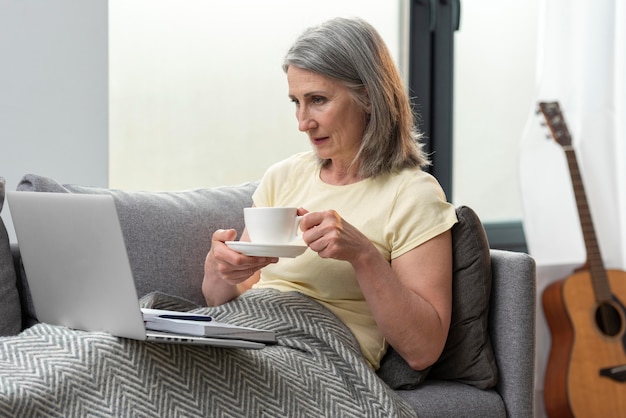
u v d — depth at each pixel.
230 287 2.05
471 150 3.60
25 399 1.54
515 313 1.99
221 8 3.07
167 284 2.20
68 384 1.58
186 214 2.27
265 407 1.71
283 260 2.09
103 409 1.59
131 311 1.59
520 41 3.62
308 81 2.02
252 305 1.94
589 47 3.39
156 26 2.98
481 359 1.99
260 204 2.24
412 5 3.42
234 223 2.33
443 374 2.05
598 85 3.40
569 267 3.38
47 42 2.64
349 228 1.84
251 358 1.74
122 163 2.98
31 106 2.63
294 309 1.92
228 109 3.12
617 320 3.16
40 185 2.13
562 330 3.16
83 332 1.70
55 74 2.66
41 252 1.78
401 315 1.87
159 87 3.01
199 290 2.24
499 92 3.62
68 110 2.68
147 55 2.98
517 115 3.65
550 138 3.39
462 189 3.61
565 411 3.09
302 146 3.24
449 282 1.98
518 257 2.01
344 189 2.09
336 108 2.02
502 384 2.01
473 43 3.56
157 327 1.69
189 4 3.03
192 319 1.76
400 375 1.97
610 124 3.41
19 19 2.60
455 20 3.48
